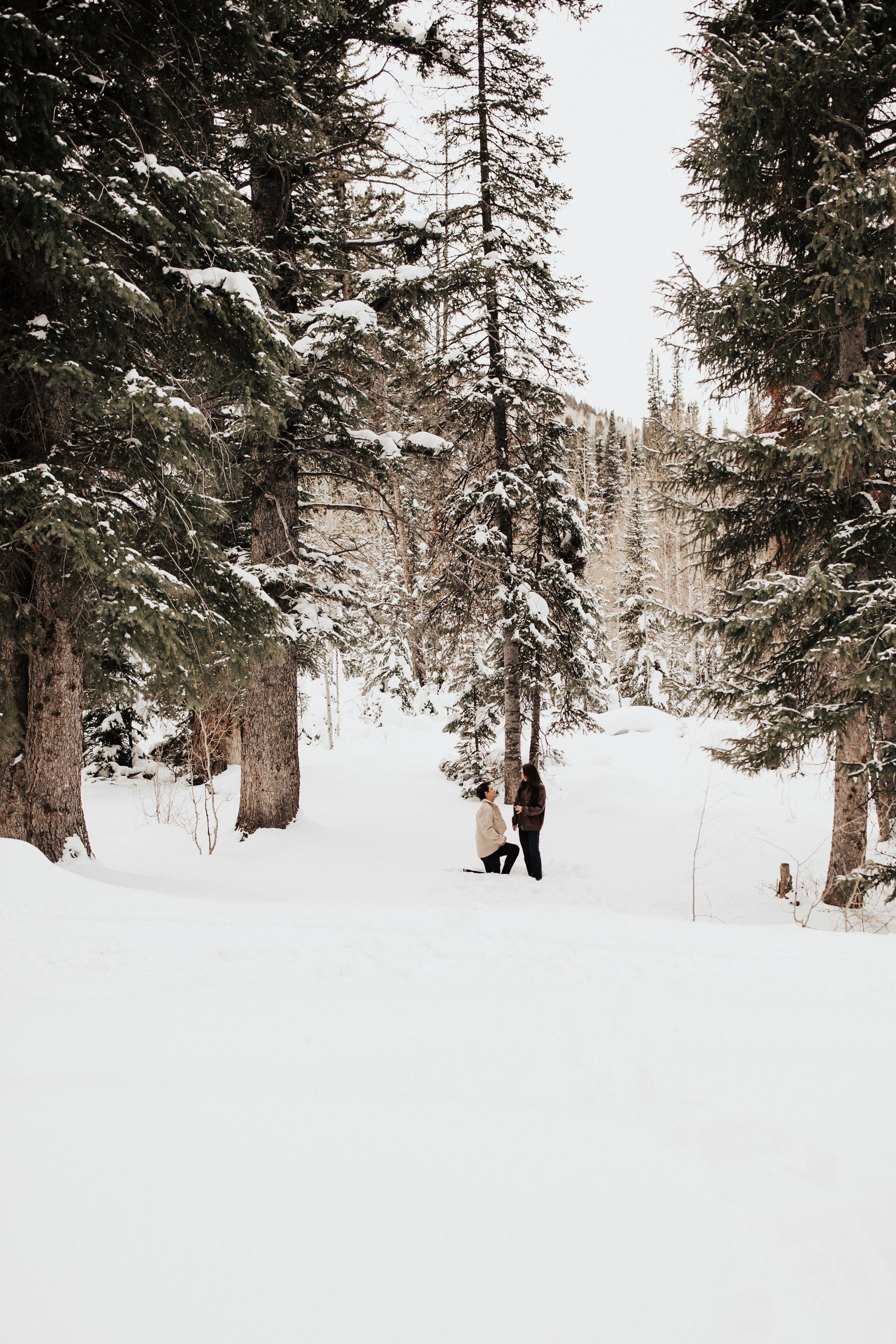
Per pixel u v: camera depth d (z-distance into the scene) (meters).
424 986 3.88
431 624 15.28
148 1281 1.76
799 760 8.63
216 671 7.88
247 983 3.97
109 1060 2.96
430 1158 2.24
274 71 7.82
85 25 6.18
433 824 14.57
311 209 11.18
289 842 11.06
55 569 7.06
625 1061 2.87
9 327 6.12
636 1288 1.73
